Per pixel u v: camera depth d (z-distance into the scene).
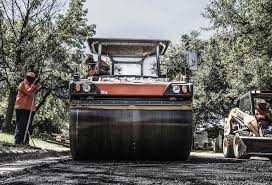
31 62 30.81
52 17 34.78
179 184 3.93
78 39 35.88
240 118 13.35
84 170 5.27
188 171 5.28
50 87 36.59
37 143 16.34
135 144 7.04
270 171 5.60
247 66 25.81
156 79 7.85
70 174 4.74
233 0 25.81
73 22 35.38
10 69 32.19
